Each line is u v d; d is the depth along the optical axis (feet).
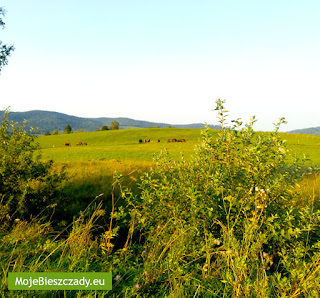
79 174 46.14
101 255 16.30
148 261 13.89
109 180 41.32
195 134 318.04
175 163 19.67
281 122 17.80
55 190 26.73
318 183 32.58
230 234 12.66
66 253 15.05
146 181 19.43
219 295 11.27
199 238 15.28
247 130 18.54
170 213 17.57
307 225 14.43
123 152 150.82
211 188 16.67
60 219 24.62
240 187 15.92
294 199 18.90
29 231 17.63
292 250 14.02
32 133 27.04
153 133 327.88
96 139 303.27
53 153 144.46
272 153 17.47
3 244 15.43
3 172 23.75
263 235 11.45
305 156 18.28
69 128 485.56
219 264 13.39
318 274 10.70
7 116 26.73
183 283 12.15
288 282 10.05
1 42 75.56
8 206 22.18
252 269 10.94
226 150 18.33
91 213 26.16
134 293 11.27
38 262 13.67
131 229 17.84
